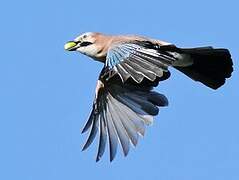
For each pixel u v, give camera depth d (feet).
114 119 46.70
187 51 46.29
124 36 46.09
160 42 45.01
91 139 46.83
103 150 46.37
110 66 40.98
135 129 46.34
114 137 46.37
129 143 46.11
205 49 46.73
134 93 46.98
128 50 41.50
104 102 47.09
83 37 49.21
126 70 40.47
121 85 47.14
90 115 47.14
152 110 46.70
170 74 46.96
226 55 47.24
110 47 41.98
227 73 47.85
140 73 40.34
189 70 47.98
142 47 41.86
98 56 48.88
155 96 46.83
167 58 41.27
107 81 47.19
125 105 46.88
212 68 47.78
